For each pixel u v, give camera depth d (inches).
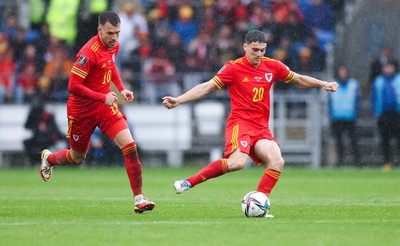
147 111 3432.6
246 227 1275.8
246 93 1480.1
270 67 1497.3
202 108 3435.0
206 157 3494.1
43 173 1732.3
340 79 3248.0
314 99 3398.1
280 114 3417.8
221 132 3437.5
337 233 1204.5
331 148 3432.6
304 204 1797.5
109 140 3341.5
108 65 1525.6
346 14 3718.0
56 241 1128.2
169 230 1237.1
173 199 1950.1
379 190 2284.7
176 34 3523.6
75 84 1486.2
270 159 1455.5
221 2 3501.5
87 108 1542.8
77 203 1814.7
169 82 3462.1
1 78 3484.3
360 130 3511.3
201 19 3550.7
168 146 3444.9
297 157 3427.7
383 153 3230.8
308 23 3523.6
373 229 1256.2
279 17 3469.5
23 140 3361.2
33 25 3629.4
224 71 1485.0
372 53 3686.0
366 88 3619.6
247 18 3484.3
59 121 3393.2
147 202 1503.4
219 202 1849.2
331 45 3543.3
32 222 1371.8
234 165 1444.4
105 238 1152.8
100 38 1513.3
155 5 3577.8
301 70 3437.5
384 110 3181.6
